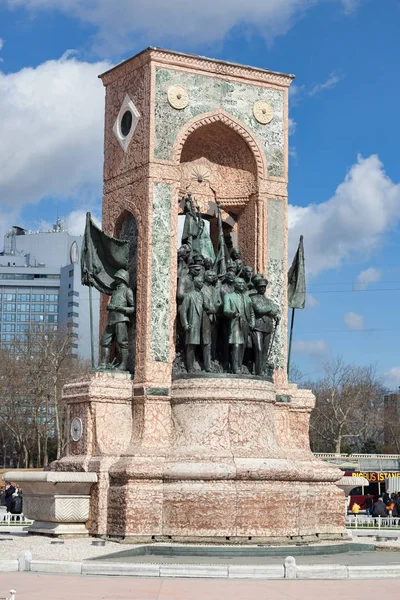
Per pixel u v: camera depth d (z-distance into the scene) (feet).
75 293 576.20
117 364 98.17
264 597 55.93
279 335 102.17
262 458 89.76
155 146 98.12
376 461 252.83
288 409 100.73
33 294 604.08
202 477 87.45
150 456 90.22
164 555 82.38
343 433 345.51
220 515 86.69
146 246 96.68
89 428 93.61
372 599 55.52
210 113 101.50
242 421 91.56
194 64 101.19
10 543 84.33
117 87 104.12
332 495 96.48
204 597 55.52
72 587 59.06
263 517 87.76
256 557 81.35
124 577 65.00
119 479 89.51
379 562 77.36
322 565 69.26
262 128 104.58
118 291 98.27
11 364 297.94
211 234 109.19
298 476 90.68
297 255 107.96
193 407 92.02
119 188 101.86
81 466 92.32
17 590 57.41
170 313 96.32
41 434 301.63
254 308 97.14
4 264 609.01
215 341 96.53
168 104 99.40
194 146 106.73
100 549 80.69
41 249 619.26
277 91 106.11
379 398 366.22
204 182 106.93
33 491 91.30
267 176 104.32
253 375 94.07
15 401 296.92
